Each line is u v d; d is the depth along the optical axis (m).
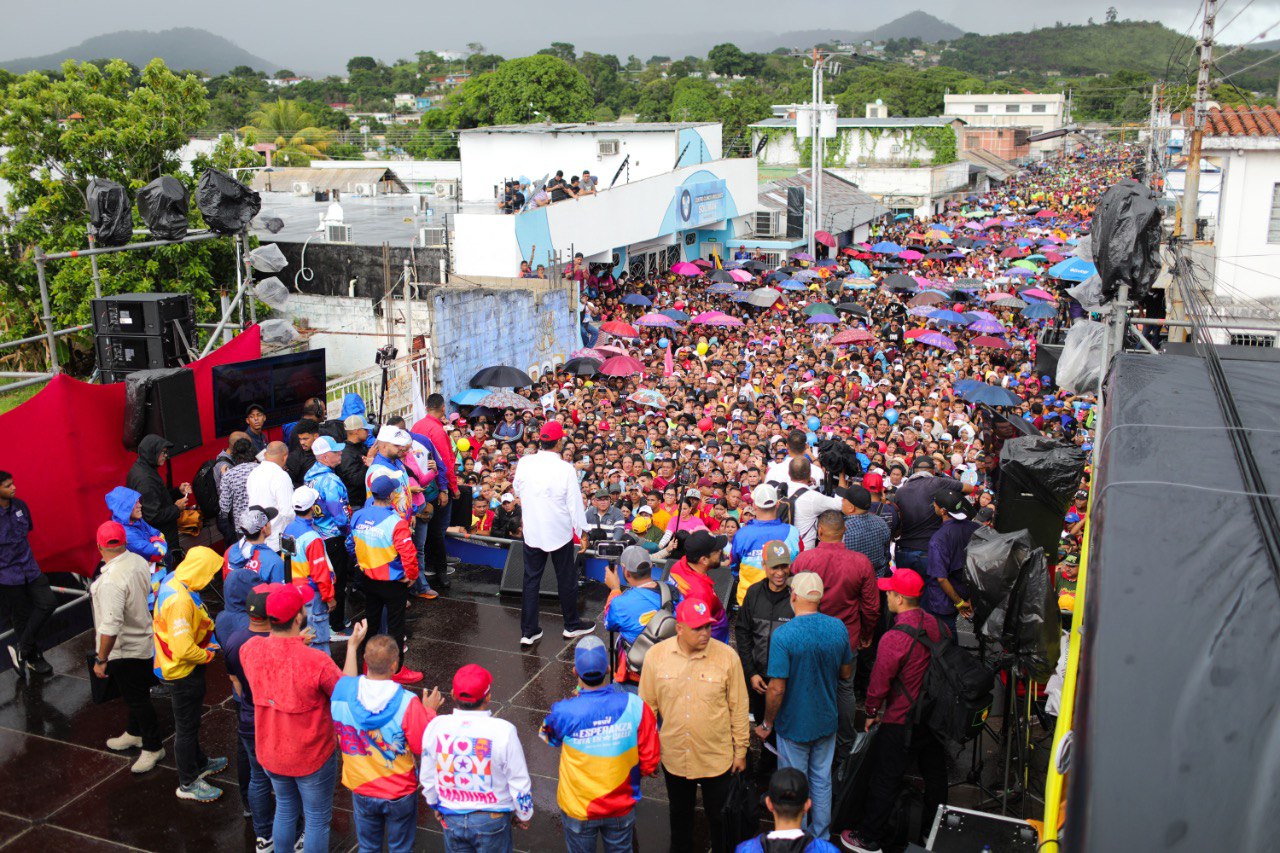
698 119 99.62
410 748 5.75
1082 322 9.18
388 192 45.25
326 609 7.93
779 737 6.31
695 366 23.72
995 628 6.68
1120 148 111.31
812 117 40.62
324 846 6.21
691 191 37.16
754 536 7.43
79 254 11.31
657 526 11.36
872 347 25.75
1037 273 36.16
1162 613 3.49
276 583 6.46
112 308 11.16
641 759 5.78
